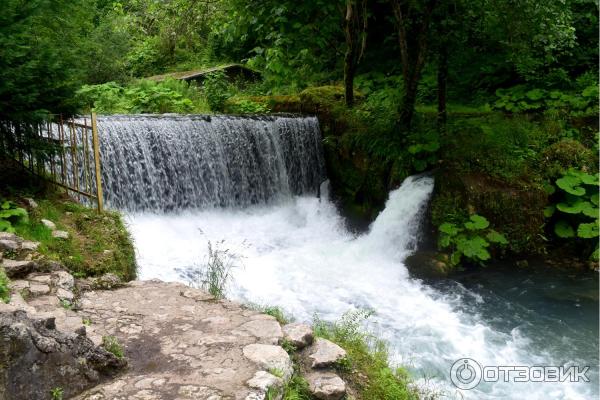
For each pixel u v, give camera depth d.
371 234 8.34
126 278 5.12
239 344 3.54
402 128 8.88
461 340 5.52
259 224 8.98
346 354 3.79
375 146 8.99
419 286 6.88
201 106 12.96
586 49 9.89
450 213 7.85
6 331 2.60
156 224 8.00
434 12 8.30
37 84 5.22
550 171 8.05
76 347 2.98
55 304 3.80
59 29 6.99
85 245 5.05
